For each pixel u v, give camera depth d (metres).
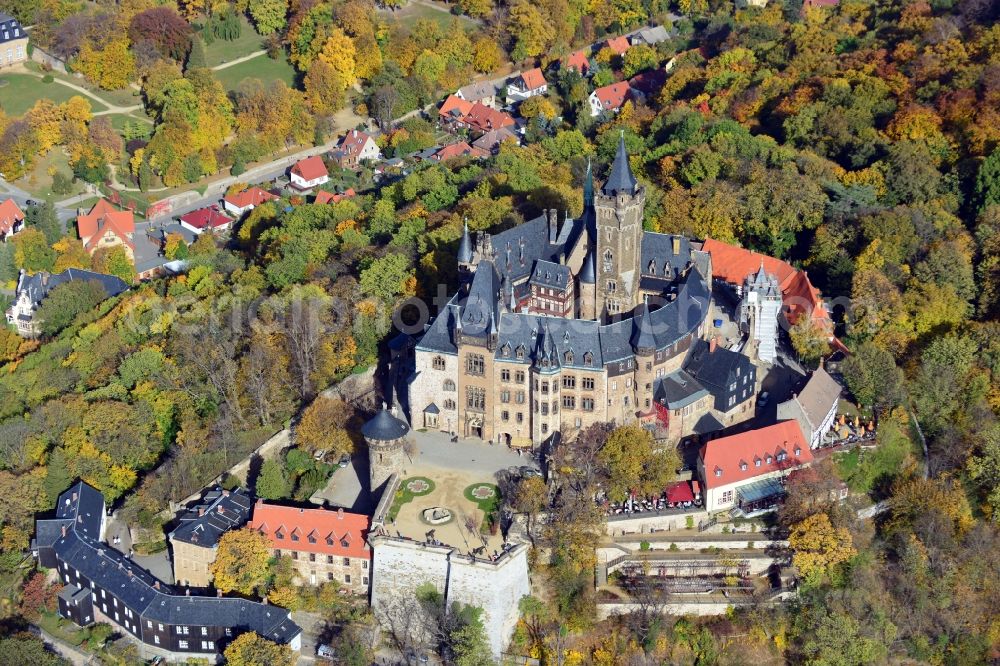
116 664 189.50
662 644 187.00
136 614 188.50
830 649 186.25
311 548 190.75
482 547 184.88
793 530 193.12
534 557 191.12
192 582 196.00
